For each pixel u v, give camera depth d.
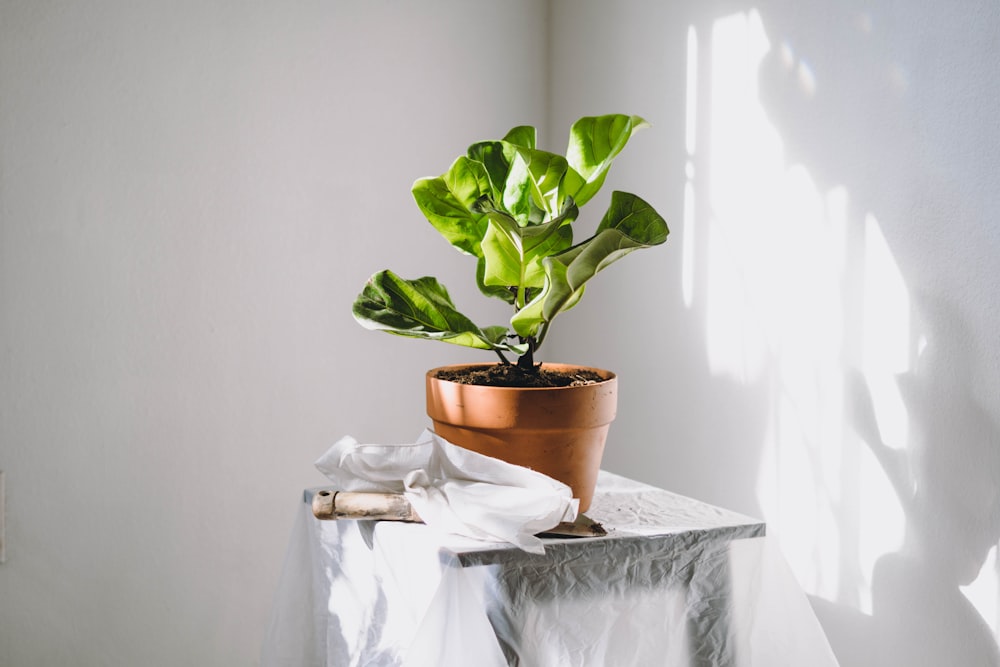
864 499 1.24
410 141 1.79
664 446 1.61
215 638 1.67
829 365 1.29
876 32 1.21
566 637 0.94
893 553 1.20
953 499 1.12
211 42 1.61
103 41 1.54
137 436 1.59
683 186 1.56
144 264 1.58
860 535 1.25
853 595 1.26
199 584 1.65
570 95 1.86
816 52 1.30
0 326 1.49
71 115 1.52
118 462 1.58
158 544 1.61
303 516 1.16
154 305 1.59
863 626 1.24
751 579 1.04
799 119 1.33
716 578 1.02
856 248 1.24
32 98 1.50
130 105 1.56
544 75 1.93
